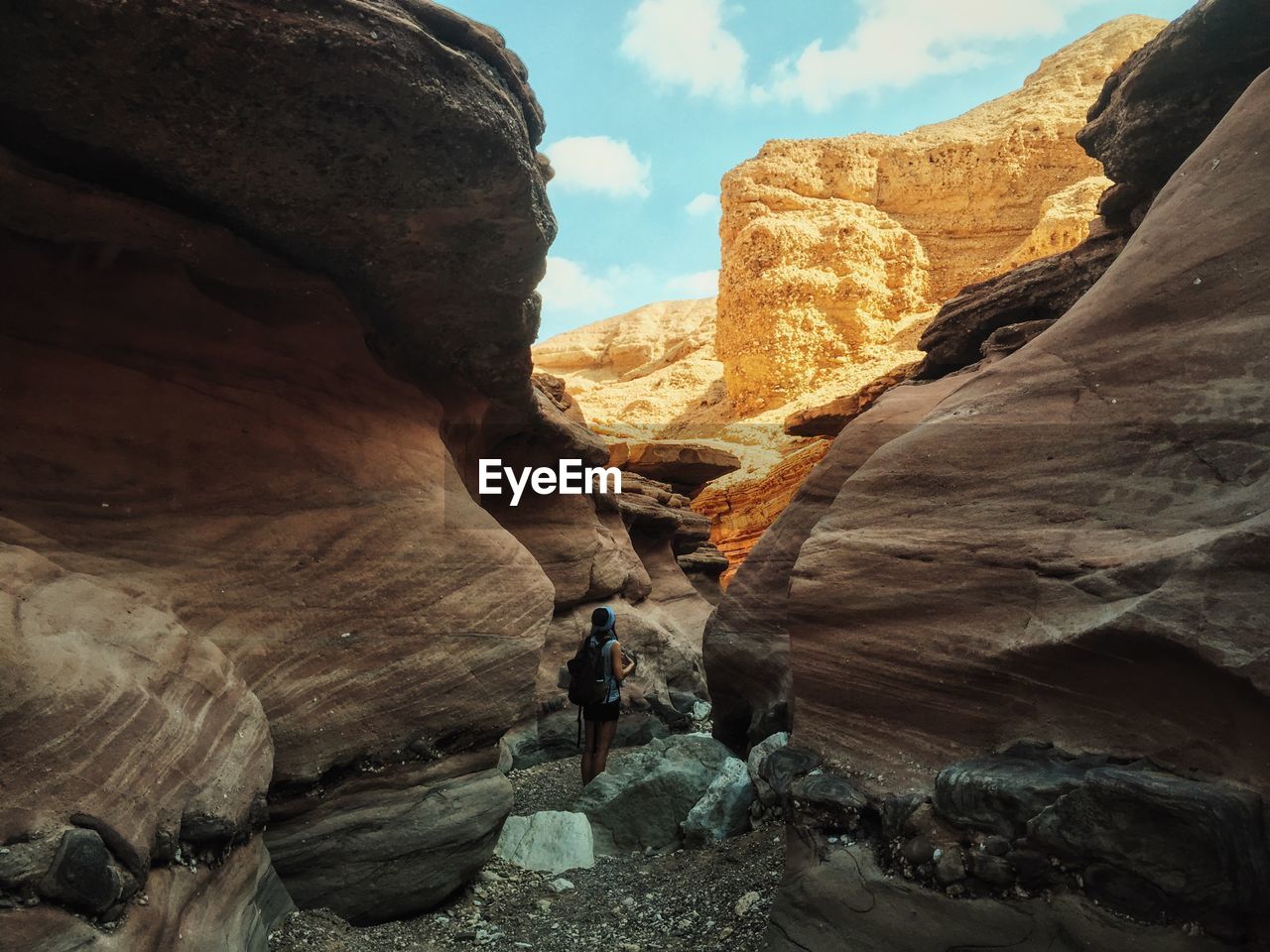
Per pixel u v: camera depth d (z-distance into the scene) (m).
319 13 2.99
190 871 2.92
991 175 50.12
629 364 81.81
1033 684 3.12
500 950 3.91
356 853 4.02
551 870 5.00
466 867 4.44
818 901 3.26
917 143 52.09
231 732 3.32
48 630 2.76
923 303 48.72
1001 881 2.83
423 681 4.36
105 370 3.66
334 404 4.53
